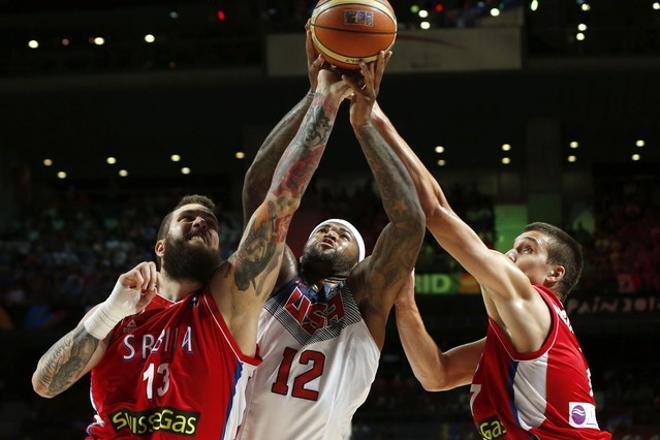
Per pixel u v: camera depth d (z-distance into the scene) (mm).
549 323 4086
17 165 24156
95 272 19469
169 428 3469
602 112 21781
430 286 17938
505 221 24078
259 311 3680
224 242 20562
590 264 18922
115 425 3549
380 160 3914
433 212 4129
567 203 23562
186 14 20953
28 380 18281
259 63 20188
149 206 23484
